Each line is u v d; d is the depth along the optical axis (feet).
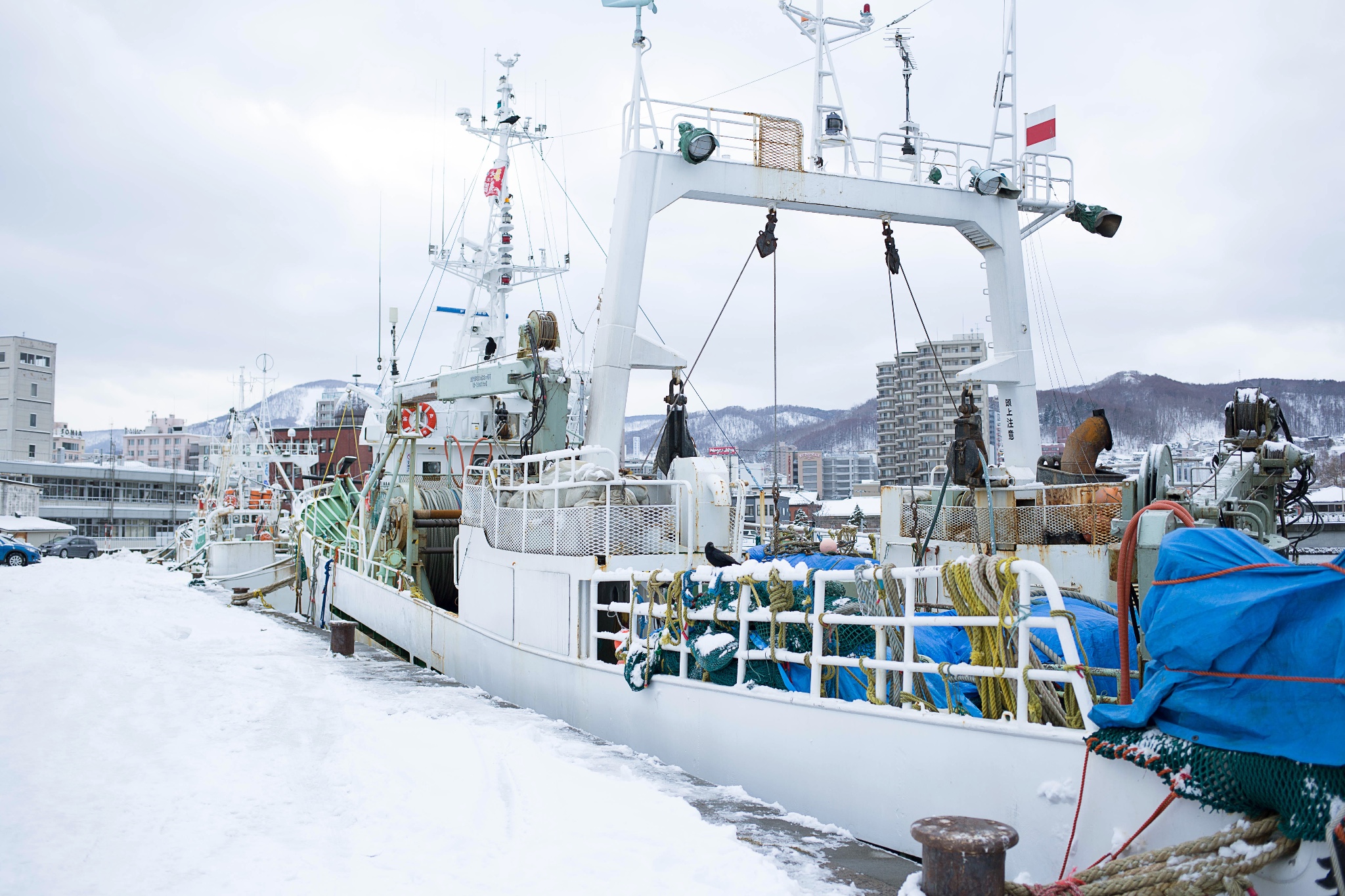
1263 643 14.30
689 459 34.01
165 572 99.19
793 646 24.08
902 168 47.19
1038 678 17.44
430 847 17.93
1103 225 51.78
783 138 43.29
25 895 15.49
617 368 40.32
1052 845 17.01
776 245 43.98
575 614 31.76
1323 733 13.50
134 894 15.62
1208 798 14.47
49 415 272.51
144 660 40.88
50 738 26.25
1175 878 13.98
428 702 33.63
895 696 20.98
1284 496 50.11
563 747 27.27
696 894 15.64
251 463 109.70
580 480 33.35
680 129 41.24
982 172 46.70
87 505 228.63
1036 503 46.26
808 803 21.90
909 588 20.40
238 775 23.09
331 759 24.80
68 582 77.25
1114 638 24.36
